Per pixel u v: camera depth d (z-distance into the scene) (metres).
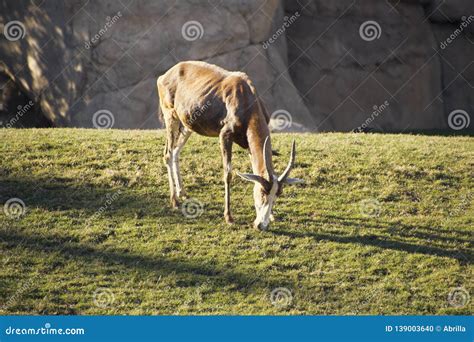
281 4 29.28
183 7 26.58
